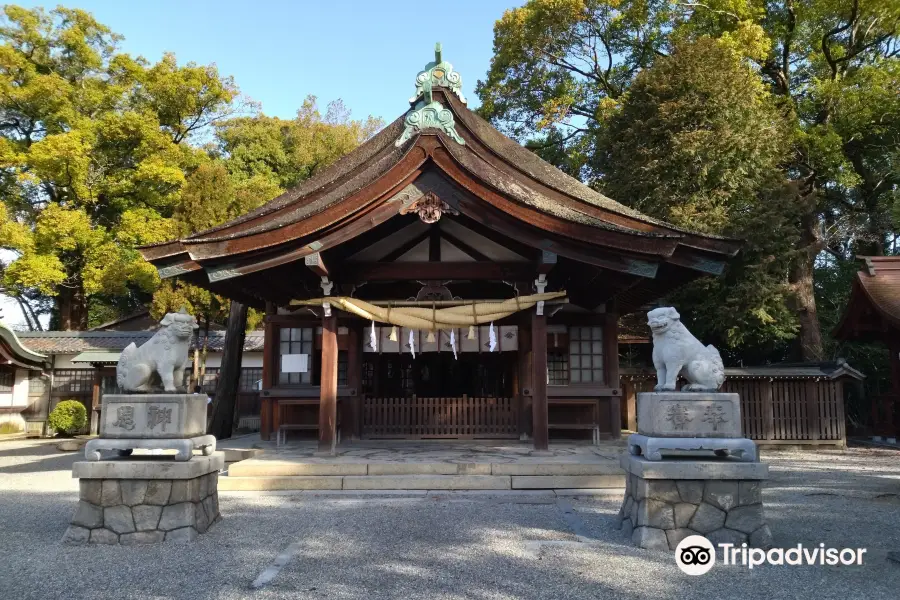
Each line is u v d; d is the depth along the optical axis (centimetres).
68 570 521
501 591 466
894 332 1552
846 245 2534
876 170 2338
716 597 457
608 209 1050
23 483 988
